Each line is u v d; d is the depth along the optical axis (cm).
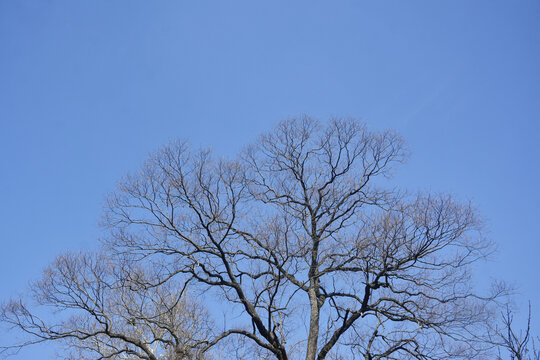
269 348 1661
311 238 1856
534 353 1300
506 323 1372
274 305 1683
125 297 1933
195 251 1795
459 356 1558
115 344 1952
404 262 1689
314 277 1798
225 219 1809
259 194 1995
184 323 1927
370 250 1681
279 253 1731
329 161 2047
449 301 1675
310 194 1997
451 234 1669
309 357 1647
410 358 1609
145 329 1942
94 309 1694
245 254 1819
